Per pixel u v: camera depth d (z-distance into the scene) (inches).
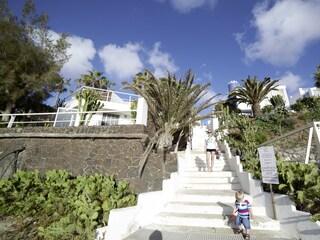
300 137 359.9
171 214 179.0
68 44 585.6
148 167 279.0
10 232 176.6
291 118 531.8
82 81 943.7
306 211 131.0
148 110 351.3
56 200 214.7
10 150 378.9
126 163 287.6
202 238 139.9
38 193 236.5
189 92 333.1
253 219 155.0
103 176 277.3
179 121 343.0
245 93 687.1
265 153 161.6
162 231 154.6
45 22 550.3
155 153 290.4
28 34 534.9
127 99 624.1
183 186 241.8
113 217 136.2
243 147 311.4
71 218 153.6
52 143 354.6
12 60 493.7
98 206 165.0
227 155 305.4
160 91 325.7
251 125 363.9
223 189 229.6
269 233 141.6
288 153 326.6
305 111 567.2
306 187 132.1
